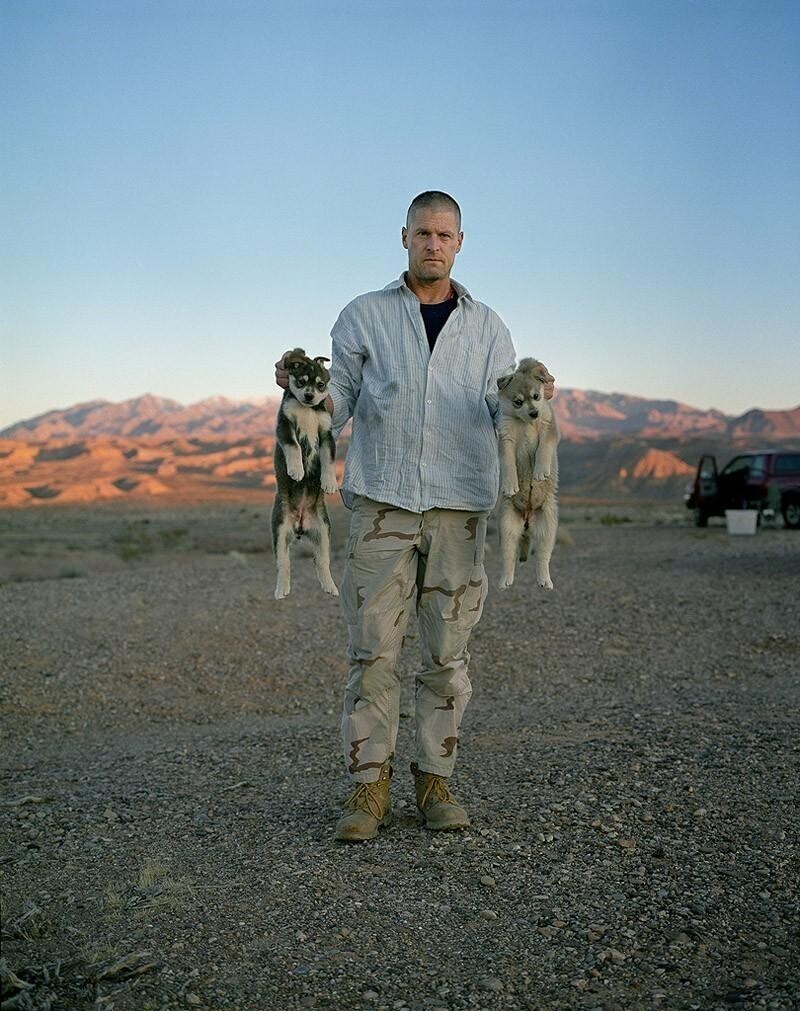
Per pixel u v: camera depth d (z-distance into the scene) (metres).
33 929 4.08
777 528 28.83
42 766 7.19
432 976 3.71
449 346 4.92
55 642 11.58
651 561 18.58
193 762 6.98
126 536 46.09
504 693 9.38
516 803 5.44
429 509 4.89
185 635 11.86
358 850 4.85
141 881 4.50
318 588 15.27
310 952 3.87
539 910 4.20
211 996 3.59
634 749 6.44
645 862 4.65
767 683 9.38
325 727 8.00
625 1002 3.52
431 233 4.88
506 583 5.29
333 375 5.09
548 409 5.15
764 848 4.77
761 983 3.62
